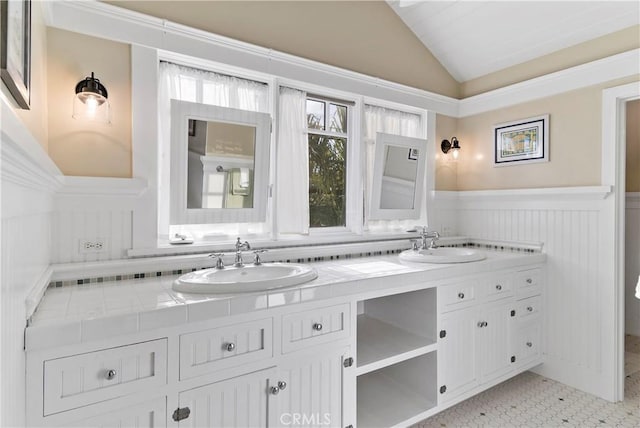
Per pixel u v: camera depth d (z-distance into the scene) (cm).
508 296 250
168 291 157
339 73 257
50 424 113
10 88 96
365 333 229
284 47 235
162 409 131
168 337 132
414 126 309
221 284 152
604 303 245
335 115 274
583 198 253
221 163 210
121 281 178
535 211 280
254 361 150
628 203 366
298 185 248
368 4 274
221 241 219
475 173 321
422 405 213
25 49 110
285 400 159
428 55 311
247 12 222
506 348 249
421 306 222
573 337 262
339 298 175
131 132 189
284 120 243
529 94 281
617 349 241
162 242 203
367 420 198
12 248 88
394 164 284
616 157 238
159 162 203
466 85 330
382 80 277
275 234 236
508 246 294
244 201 219
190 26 204
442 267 217
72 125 175
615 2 224
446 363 217
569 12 240
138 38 189
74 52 175
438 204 318
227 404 144
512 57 287
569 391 257
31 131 134
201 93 213
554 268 270
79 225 176
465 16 271
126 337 125
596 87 246
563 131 263
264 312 152
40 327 111
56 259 170
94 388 120
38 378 112
